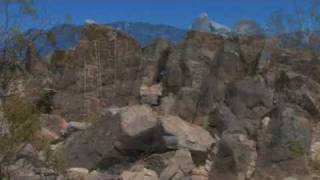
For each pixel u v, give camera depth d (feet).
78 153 81.87
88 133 83.30
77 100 113.50
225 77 102.58
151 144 80.84
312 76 105.40
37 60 105.70
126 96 114.62
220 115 94.79
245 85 94.89
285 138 70.79
